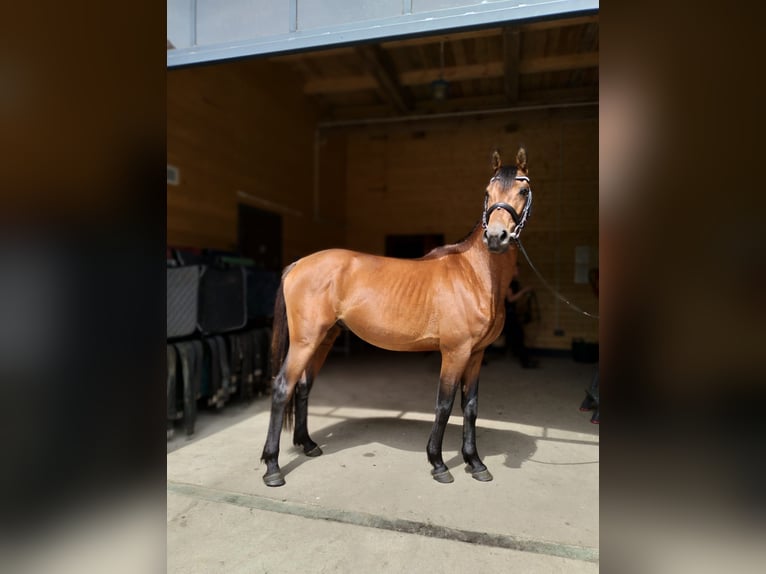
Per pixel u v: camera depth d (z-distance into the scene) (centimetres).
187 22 212
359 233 743
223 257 384
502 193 186
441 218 700
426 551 162
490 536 171
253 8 204
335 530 176
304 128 614
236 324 331
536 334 626
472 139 679
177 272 288
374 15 191
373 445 266
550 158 628
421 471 229
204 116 407
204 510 192
